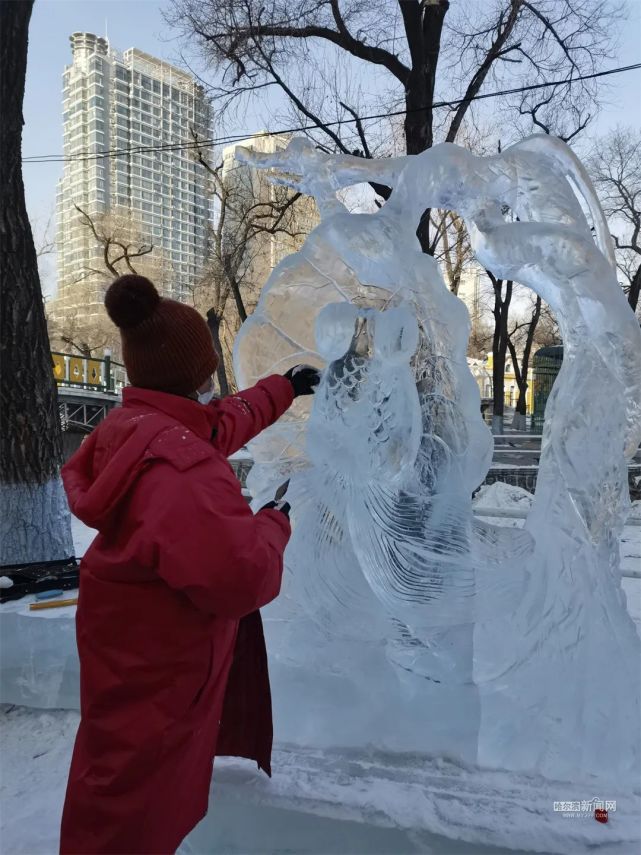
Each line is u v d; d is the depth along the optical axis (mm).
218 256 13711
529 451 8258
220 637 1241
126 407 1294
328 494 2021
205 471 1140
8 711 2551
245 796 1588
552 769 1659
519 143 2273
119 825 1161
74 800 1192
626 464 1952
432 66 8289
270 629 2205
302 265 2156
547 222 2117
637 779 1633
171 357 1274
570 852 1409
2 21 3562
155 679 1168
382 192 8078
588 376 1929
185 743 1206
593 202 2264
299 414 2271
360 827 1514
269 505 1337
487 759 1692
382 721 1831
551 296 2041
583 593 1905
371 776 1638
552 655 1927
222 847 1621
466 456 2049
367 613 2070
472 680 2010
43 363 3818
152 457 1137
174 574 1084
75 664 2537
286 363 2248
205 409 1314
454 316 2006
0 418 3688
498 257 2041
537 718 1836
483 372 25266
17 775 2092
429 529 1933
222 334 17781
